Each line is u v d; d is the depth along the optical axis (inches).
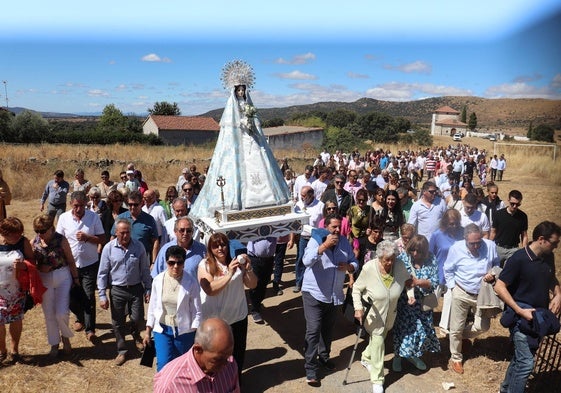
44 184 676.7
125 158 1046.4
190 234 187.8
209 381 110.7
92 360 216.8
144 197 268.7
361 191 274.5
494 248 211.6
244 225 227.6
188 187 312.2
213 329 105.3
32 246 209.9
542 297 173.5
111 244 208.5
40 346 227.9
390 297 194.1
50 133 1513.3
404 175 546.9
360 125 2509.8
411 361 218.4
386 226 270.5
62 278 212.5
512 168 1043.3
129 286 211.0
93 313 237.5
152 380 201.8
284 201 256.4
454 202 331.3
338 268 201.8
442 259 242.2
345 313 230.2
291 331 251.4
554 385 195.9
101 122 2340.1
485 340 241.3
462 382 203.5
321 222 254.5
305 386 198.7
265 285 259.4
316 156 1480.1
